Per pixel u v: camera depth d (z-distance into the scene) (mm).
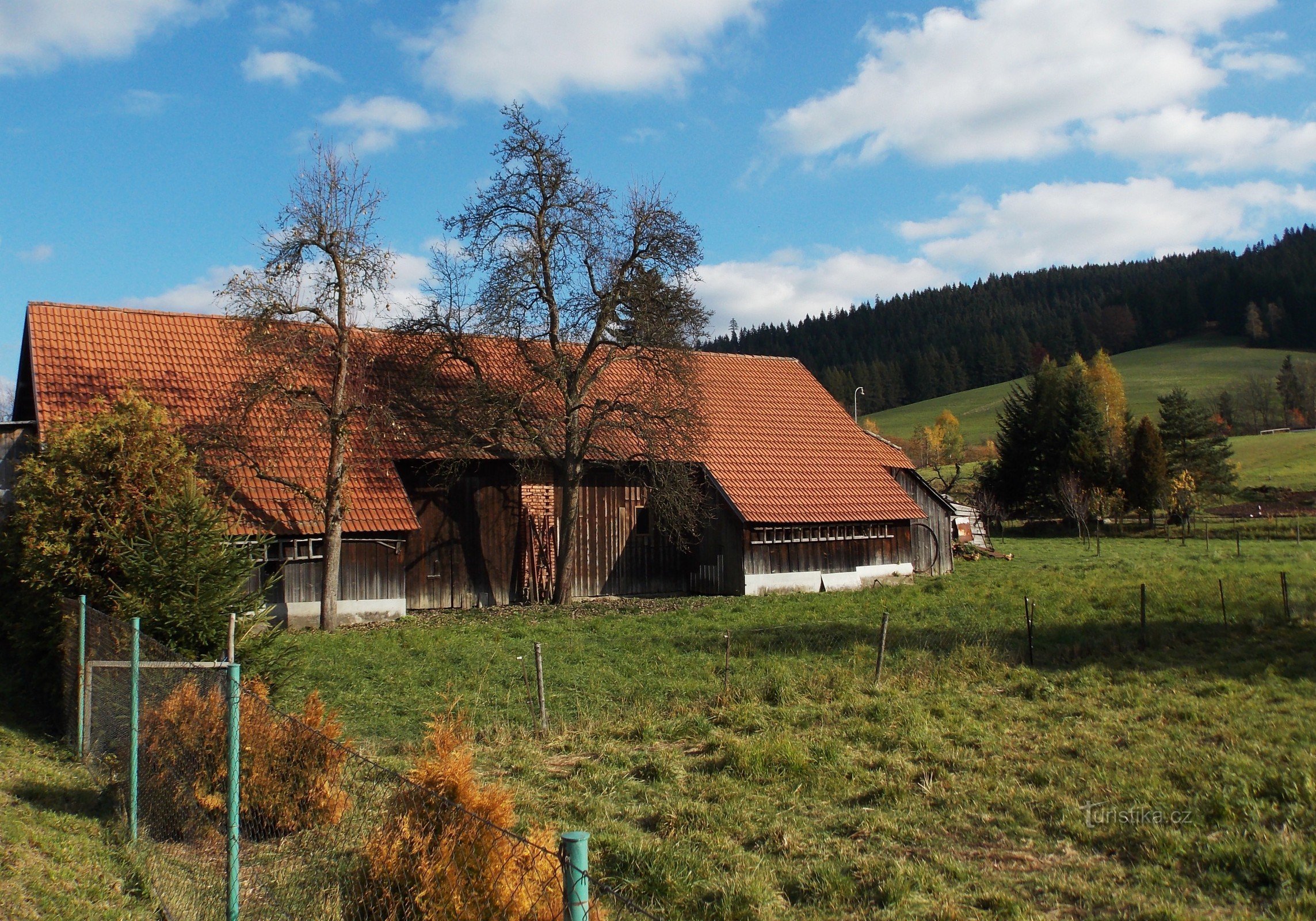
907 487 37969
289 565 24203
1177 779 9906
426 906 5320
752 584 31828
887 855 8164
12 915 6492
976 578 34375
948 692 14641
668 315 28859
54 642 12594
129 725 8789
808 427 38000
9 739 11477
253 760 7055
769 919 6863
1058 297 196125
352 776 6840
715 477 32625
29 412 27406
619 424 29125
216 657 11445
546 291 29000
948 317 194000
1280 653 17000
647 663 17906
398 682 16031
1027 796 9562
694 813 9156
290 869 6312
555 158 28125
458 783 6156
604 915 5668
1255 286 154375
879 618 23938
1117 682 15188
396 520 25875
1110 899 7102
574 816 9281
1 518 15156
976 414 139250
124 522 12828
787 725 12625
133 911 6930
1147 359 150625
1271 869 7348
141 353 26141
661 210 28594
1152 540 52531
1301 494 63219
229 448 23281
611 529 32031
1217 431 91875
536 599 29828
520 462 28859
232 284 22359
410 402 29141
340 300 24078
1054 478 65000
